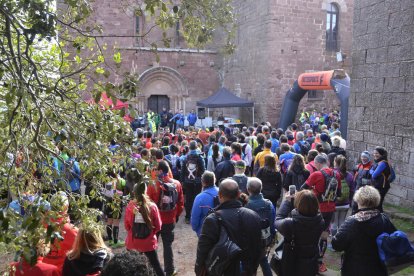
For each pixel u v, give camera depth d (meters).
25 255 2.18
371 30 10.20
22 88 2.41
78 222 3.71
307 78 17.92
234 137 11.66
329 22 22.89
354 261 4.11
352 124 10.99
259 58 22.78
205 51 26.91
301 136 10.44
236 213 4.05
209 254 3.91
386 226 4.11
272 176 7.44
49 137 3.34
